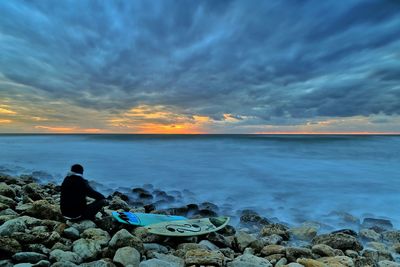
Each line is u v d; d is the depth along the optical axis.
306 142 49.25
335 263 6.38
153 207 11.48
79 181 7.91
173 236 7.70
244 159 29.44
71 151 37.53
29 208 8.09
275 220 11.05
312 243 8.38
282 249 7.07
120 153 35.19
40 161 27.09
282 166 24.95
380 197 15.20
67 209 7.79
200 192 16.08
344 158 29.62
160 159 29.41
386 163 26.41
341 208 13.38
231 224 10.51
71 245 6.39
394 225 11.16
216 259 5.95
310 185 17.88
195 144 50.31
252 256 6.39
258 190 16.58
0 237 5.77
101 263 5.34
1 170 20.98
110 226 7.82
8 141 62.97
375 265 6.68
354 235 9.23
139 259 5.84
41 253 5.86
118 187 16.66
